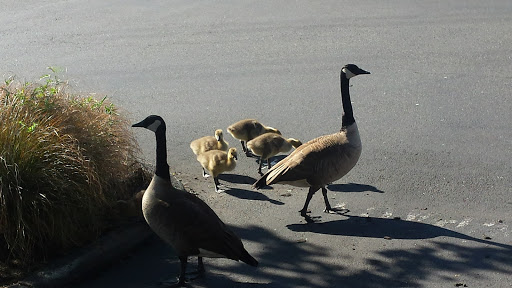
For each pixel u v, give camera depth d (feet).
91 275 16.46
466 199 18.70
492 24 31.32
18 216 16.17
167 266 16.69
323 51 27.96
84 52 27.99
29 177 16.53
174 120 22.72
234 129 20.97
